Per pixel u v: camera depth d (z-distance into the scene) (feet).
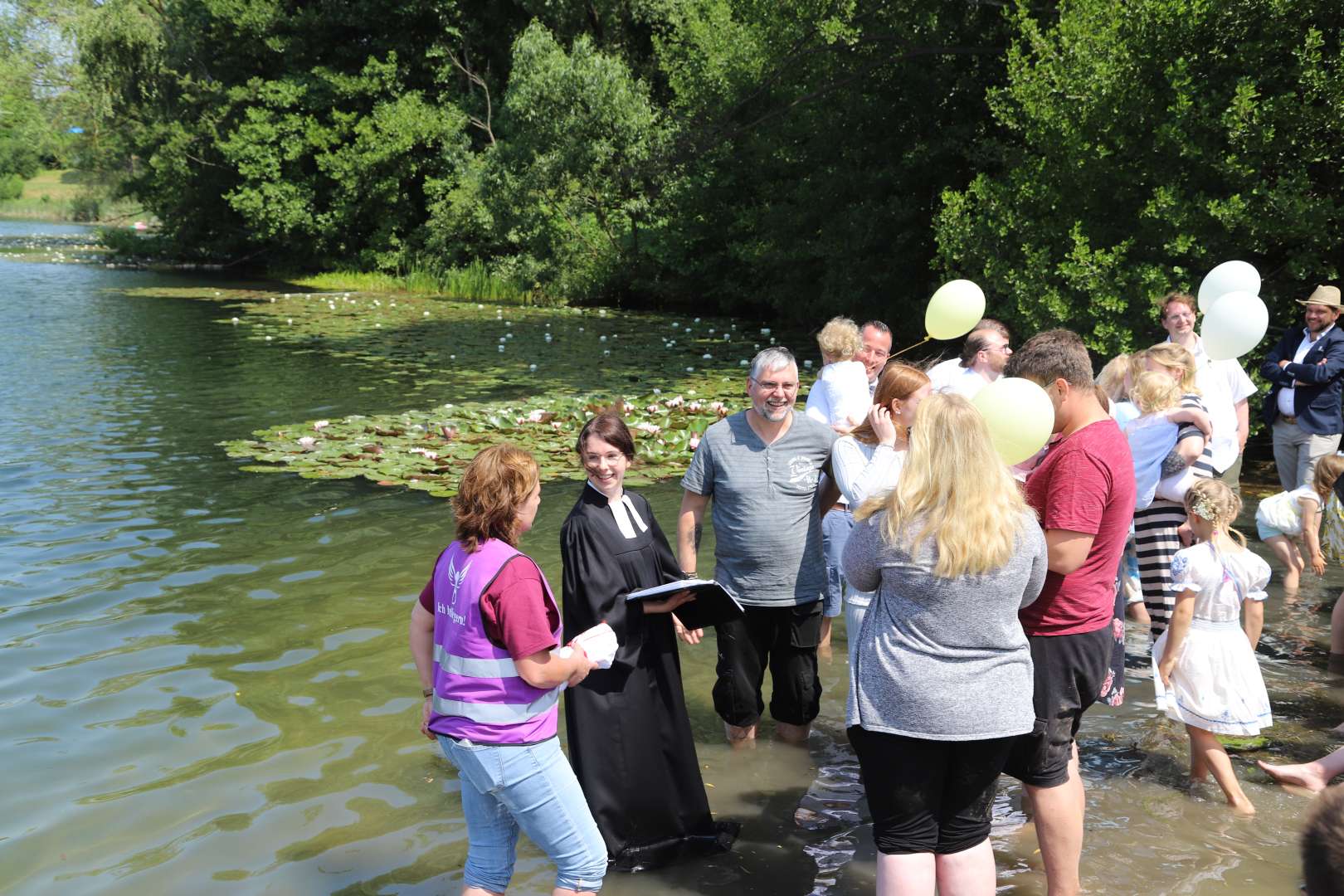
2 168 229.66
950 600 8.99
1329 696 15.53
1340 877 4.36
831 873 11.31
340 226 109.50
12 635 17.90
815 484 13.73
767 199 78.48
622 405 37.78
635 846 11.66
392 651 17.31
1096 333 35.53
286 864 11.27
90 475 29.27
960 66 59.62
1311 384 23.15
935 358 18.16
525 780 9.69
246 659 16.98
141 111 126.00
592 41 95.76
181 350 56.29
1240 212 31.94
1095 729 14.83
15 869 11.14
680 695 12.05
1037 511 10.62
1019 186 42.22
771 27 64.90
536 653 9.54
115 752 13.85
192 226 123.85
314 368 50.52
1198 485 13.08
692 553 14.17
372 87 106.42
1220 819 12.29
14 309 76.02
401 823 12.15
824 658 17.51
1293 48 32.30
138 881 10.93
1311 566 21.62
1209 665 12.72
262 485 28.14
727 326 74.18
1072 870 10.47
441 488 27.37
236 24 108.27
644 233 92.38
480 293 97.09
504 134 107.86
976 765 9.12
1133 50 36.14
